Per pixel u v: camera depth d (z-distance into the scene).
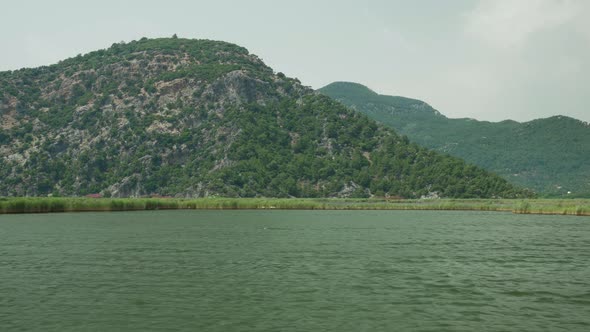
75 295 39.09
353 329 31.09
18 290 40.62
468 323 32.44
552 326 31.98
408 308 35.75
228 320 32.75
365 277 46.47
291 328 31.23
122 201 167.38
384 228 99.00
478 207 190.62
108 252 61.81
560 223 115.69
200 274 47.59
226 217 134.38
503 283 44.28
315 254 60.75
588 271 50.34
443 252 63.28
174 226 100.75
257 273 48.16
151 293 39.81
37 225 100.62
